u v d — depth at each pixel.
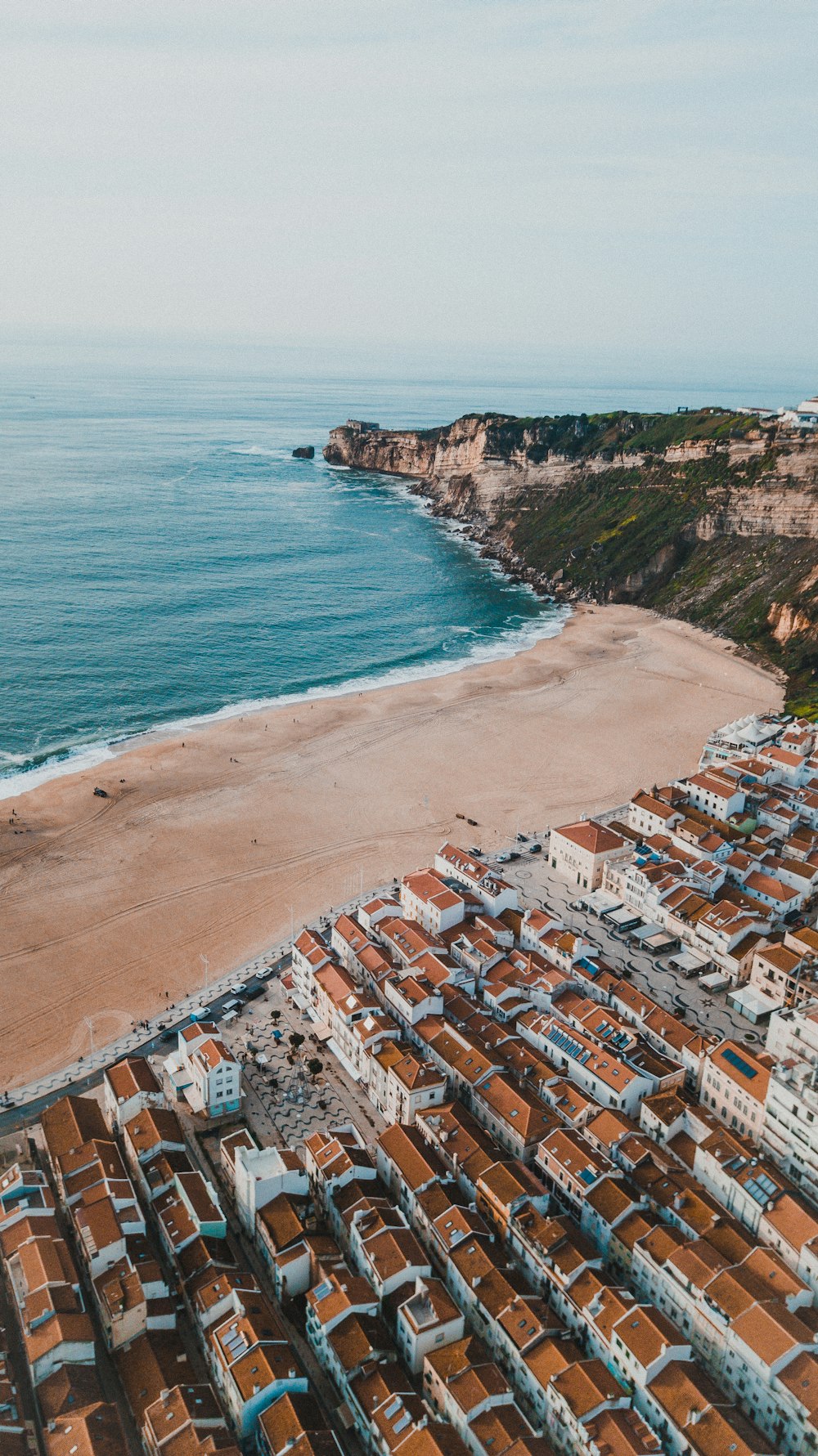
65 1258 89.19
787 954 138.75
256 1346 82.69
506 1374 87.75
